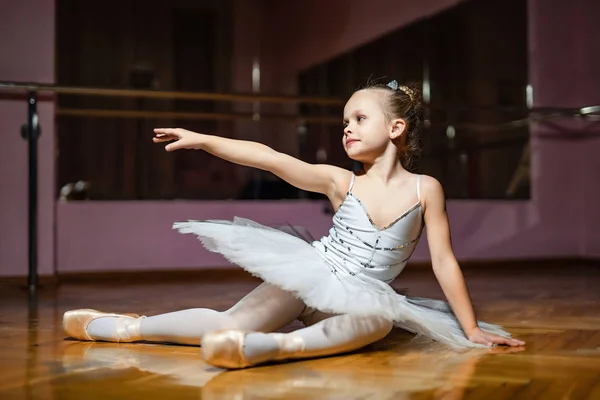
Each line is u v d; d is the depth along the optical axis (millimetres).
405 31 4781
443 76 4605
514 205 4102
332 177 1500
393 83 1530
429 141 4598
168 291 2732
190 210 3607
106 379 1123
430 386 1070
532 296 2404
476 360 1272
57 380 1117
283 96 3352
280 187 4023
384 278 1467
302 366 1221
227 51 5652
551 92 4180
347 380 1112
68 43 5469
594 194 4117
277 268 1291
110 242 3471
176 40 5672
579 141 4207
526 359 1280
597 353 1339
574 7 4215
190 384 1088
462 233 4004
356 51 5125
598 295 2436
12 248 3174
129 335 1441
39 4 3223
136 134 5203
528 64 4156
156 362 1256
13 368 1210
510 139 4219
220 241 1325
